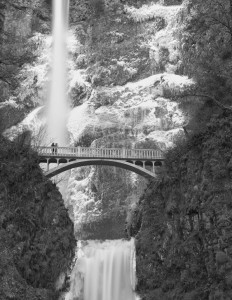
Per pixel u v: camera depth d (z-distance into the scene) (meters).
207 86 27.83
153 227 27.69
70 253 29.64
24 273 23.02
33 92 60.75
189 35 57.81
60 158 33.06
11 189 25.00
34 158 28.20
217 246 20.25
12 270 21.97
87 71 61.97
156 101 54.66
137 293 27.59
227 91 26.77
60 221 28.66
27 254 23.69
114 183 47.00
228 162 21.75
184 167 25.23
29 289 22.66
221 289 19.08
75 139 52.91
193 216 23.00
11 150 26.88
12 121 56.44
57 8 70.44
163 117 52.09
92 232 45.38
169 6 66.88
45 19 70.69
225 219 20.33
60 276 27.55
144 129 51.56
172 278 23.88
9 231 23.08
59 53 65.50
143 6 68.06
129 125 52.53
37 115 57.62
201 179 22.84
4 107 57.22
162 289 24.22
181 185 25.17
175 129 49.66
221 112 24.41
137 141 49.06
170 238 25.14
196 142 24.52
